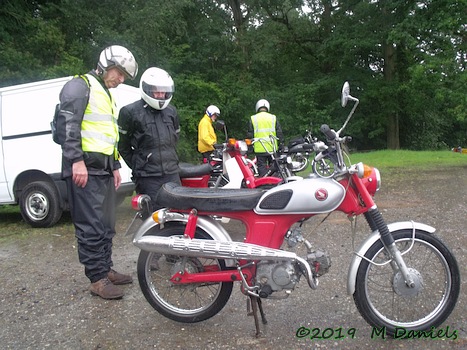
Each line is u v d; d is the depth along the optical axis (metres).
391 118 22.81
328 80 22.06
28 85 6.64
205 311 3.25
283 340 3.06
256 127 8.05
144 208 3.33
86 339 3.20
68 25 15.02
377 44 20.30
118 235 5.96
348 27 21.42
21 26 13.84
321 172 3.04
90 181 3.78
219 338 3.13
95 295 3.96
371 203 2.99
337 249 4.89
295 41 25.17
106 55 3.84
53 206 6.54
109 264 4.07
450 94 15.85
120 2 16.36
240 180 5.19
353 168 2.94
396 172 10.91
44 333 3.31
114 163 4.11
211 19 21.62
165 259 3.36
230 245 2.99
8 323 3.49
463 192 7.90
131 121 4.32
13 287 4.25
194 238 3.15
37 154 6.57
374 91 21.02
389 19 20.11
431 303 3.29
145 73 4.29
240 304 3.65
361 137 22.84
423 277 3.31
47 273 4.63
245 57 21.92
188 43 20.27
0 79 12.34
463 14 15.51
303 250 4.85
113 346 3.09
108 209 4.02
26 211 6.68
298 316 3.40
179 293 3.47
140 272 3.32
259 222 3.04
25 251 5.49
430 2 17.36
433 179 9.55
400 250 3.15
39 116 6.57
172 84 4.30
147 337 3.19
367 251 3.00
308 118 21.30
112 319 3.50
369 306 3.02
